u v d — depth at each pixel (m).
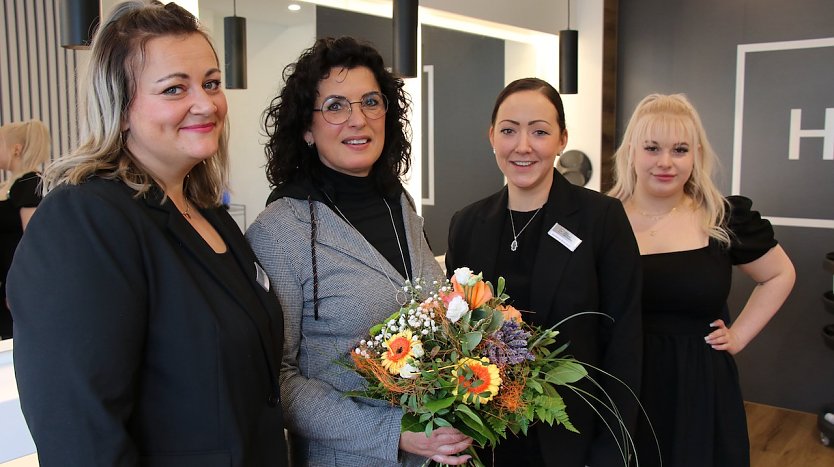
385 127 1.77
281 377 1.53
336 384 1.54
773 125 4.27
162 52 1.19
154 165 1.26
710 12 4.42
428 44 3.76
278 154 1.68
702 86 4.50
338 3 3.19
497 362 1.38
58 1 1.99
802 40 4.12
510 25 4.13
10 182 2.01
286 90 1.66
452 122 3.94
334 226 1.61
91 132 1.21
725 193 4.47
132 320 1.10
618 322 1.88
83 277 1.05
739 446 2.15
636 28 4.71
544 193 1.99
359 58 1.65
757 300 2.39
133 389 1.13
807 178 4.18
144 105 1.20
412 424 1.40
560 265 1.87
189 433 1.18
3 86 1.97
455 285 1.48
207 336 1.19
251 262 1.43
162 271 1.17
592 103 4.65
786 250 4.28
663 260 2.21
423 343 1.42
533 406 1.43
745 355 4.47
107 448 1.04
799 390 4.30
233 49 2.71
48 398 1.02
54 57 2.05
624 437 1.75
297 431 1.52
